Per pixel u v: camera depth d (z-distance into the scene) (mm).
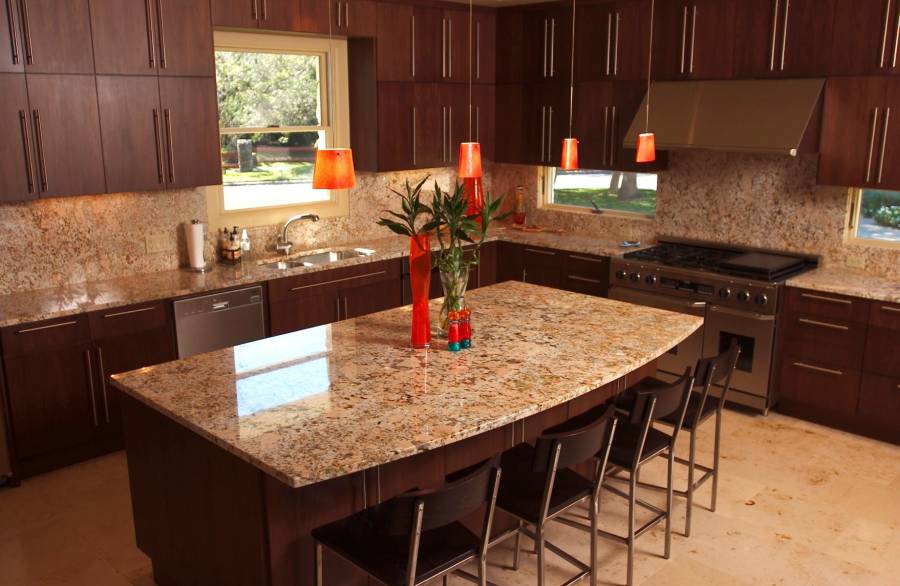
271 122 5543
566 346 3342
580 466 3777
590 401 3537
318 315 5250
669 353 5258
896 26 4277
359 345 3379
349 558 2424
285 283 5016
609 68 5641
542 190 6762
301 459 2273
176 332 4496
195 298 4559
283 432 2465
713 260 5258
